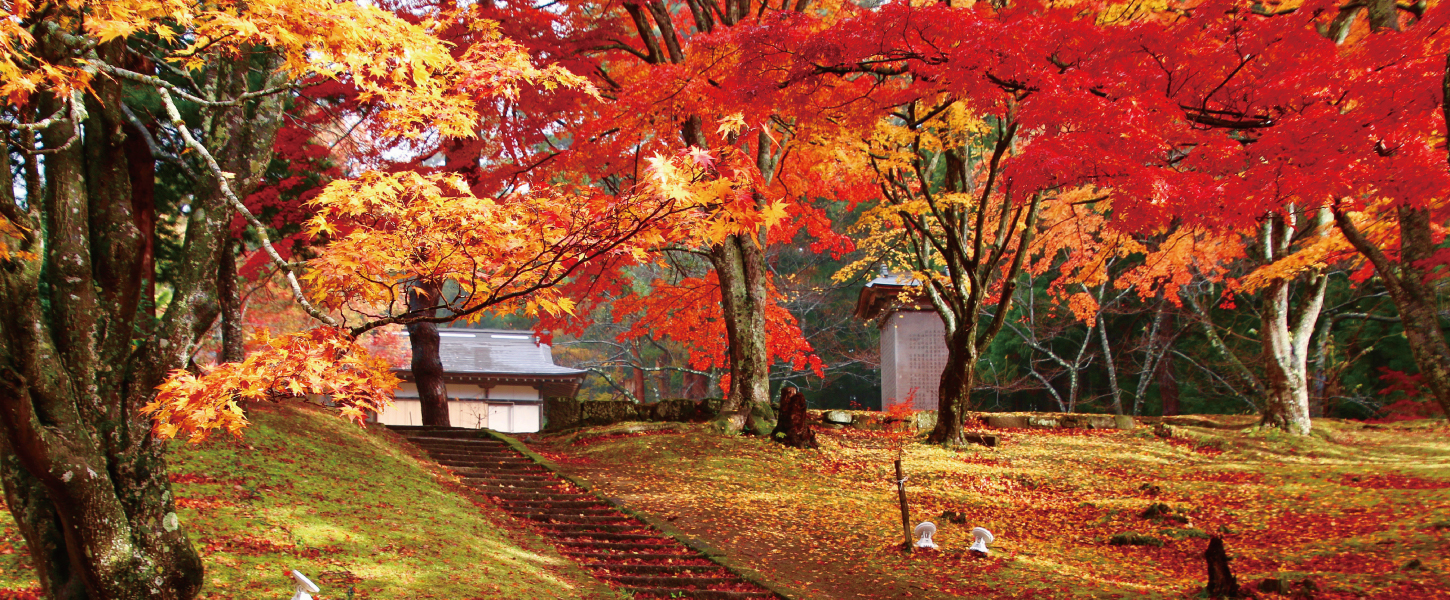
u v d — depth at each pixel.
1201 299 25.83
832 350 32.56
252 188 5.82
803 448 16.83
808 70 9.75
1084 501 13.72
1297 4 10.60
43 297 10.82
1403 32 7.47
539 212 4.94
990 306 31.05
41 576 4.91
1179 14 10.91
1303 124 6.80
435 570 8.31
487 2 15.50
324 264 4.60
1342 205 8.70
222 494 9.19
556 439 18.81
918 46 9.05
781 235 19.42
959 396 17.64
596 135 15.62
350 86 12.93
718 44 11.66
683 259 29.41
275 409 13.84
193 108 12.07
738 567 10.20
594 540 11.18
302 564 7.69
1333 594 8.30
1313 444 17.36
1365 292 24.00
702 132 16.78
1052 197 21.00
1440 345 8.02
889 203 17.94
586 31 16.88
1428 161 6.82
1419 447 17.38
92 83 5.14
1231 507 12.85
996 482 14.95
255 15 4.96
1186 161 7.52
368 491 10.94
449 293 18.95
